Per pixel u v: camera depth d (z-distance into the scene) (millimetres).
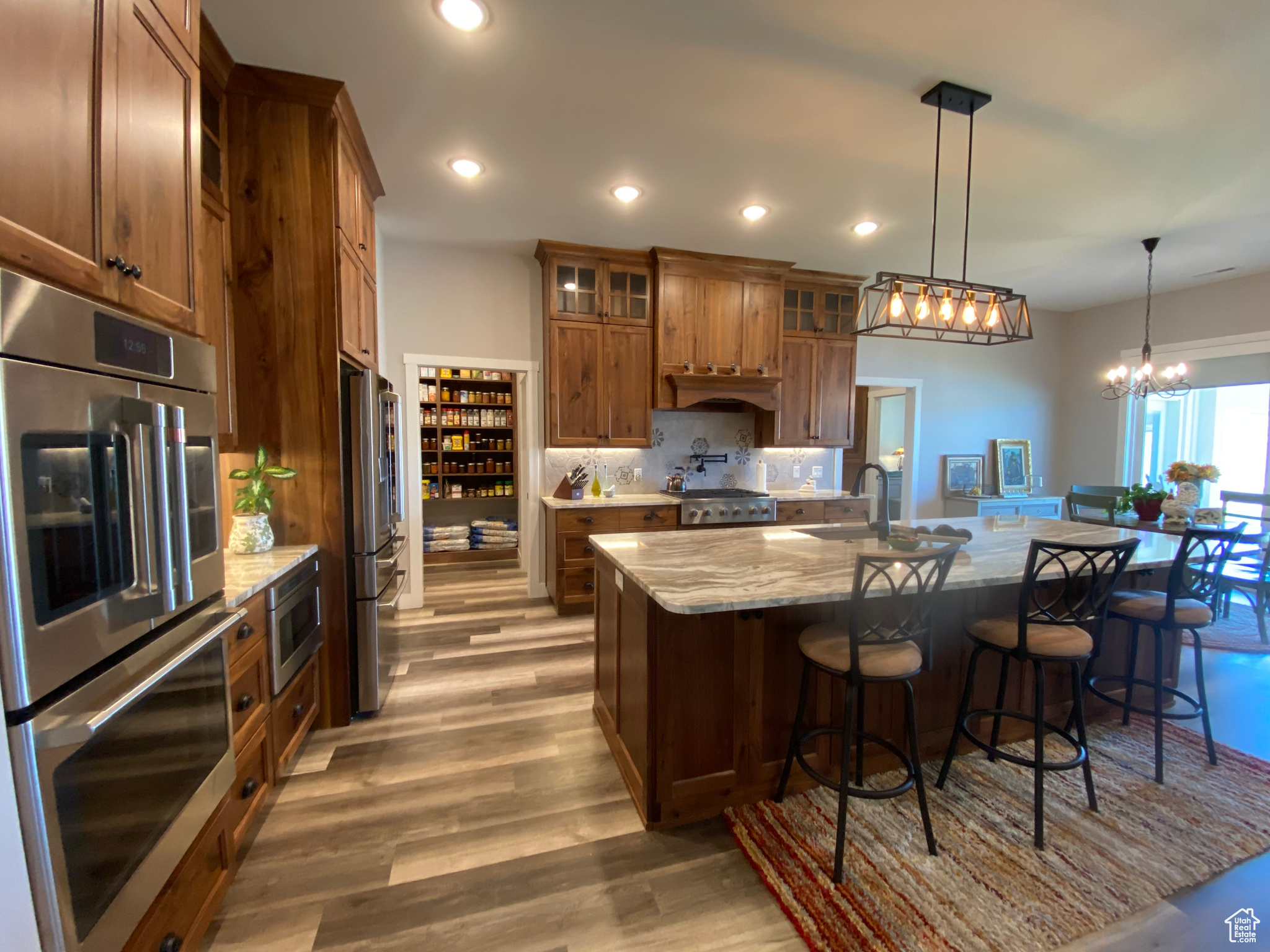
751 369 4441
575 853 1744
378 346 3426
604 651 2439
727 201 3240
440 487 5859
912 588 1762
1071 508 4574
